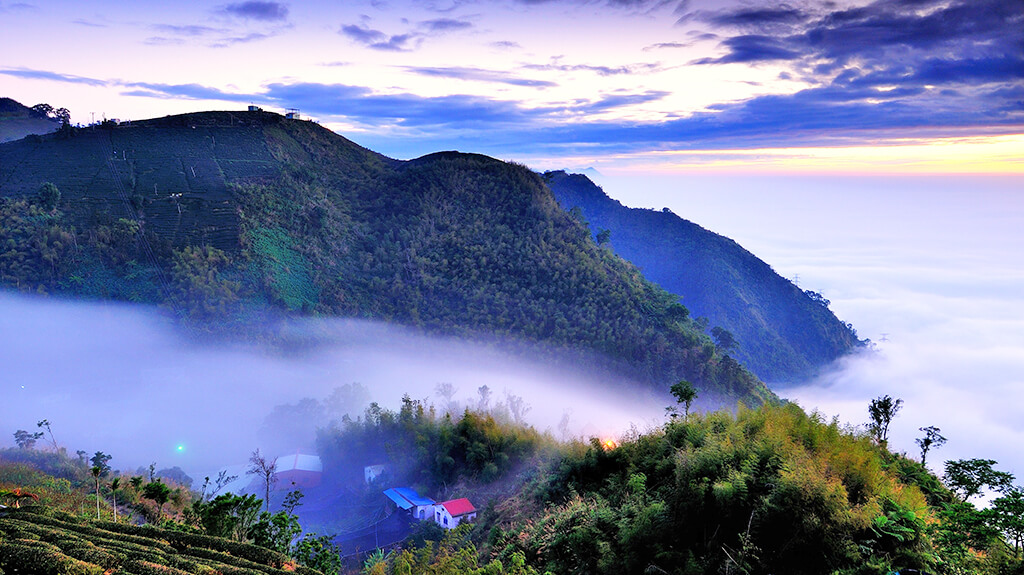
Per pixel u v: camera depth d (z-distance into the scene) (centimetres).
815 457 1741
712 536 1611
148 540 1823
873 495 1634
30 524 1719
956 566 1487
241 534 2242
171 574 1452
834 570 1448
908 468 2366
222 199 14588
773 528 1552
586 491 2367
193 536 1920
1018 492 1655
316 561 2256
